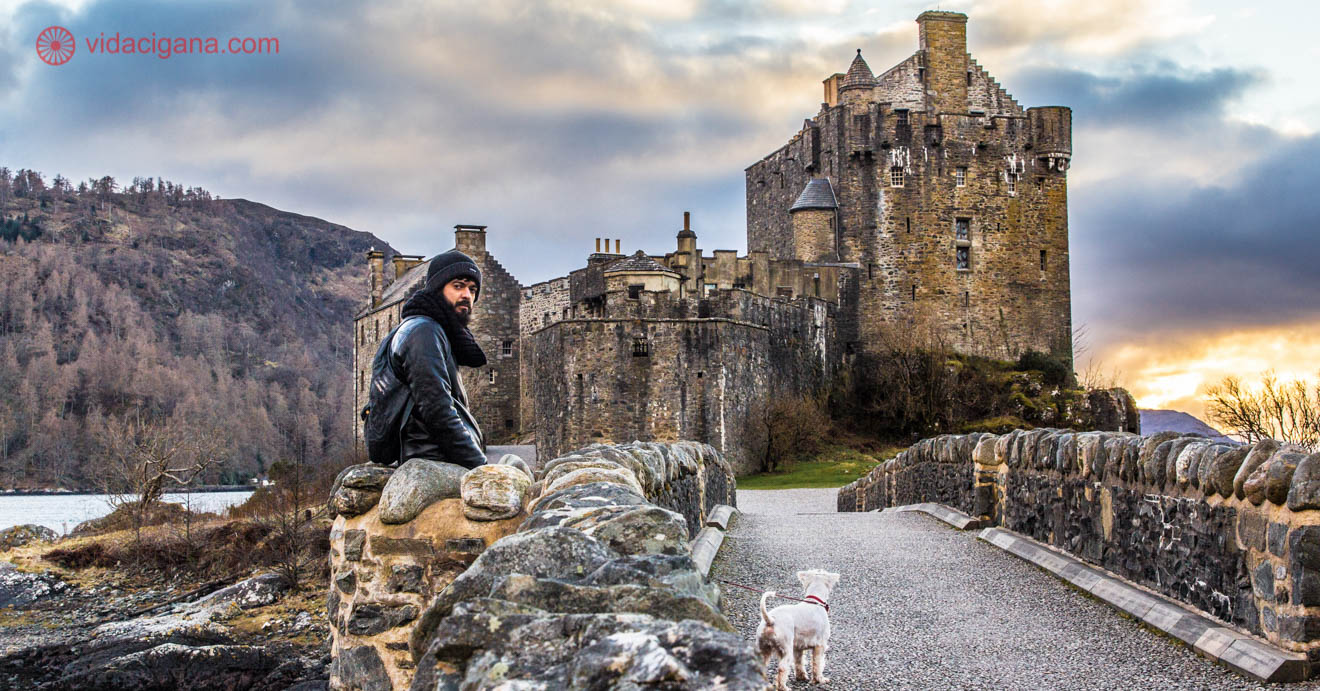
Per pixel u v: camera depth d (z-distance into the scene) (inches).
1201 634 398.9
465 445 345.4
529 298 3393.2
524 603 207.9
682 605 204.2
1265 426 1520.7
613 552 247.0
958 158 3368.6
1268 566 371.6
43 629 1147.3
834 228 3341.5
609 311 2628.0
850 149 3329.2
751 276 3073.3
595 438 2536.9
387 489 335.0
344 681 335.9
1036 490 645.9
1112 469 515.8
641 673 159.9
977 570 588.1
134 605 1239.5
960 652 410.3
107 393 5531.5
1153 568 470.3
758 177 3811.5
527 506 329.1
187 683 967.6
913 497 993.5
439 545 326.6
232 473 4279.0
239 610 1146.7
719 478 953.5
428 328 350.3
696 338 2568.9
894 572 586.2
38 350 6491.1
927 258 3339.1
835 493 1849.2
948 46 3479.3
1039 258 3435.0
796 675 373.1
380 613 328.8
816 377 3085.6
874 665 393.7
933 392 3110.2
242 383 6250.0
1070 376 3371.1
